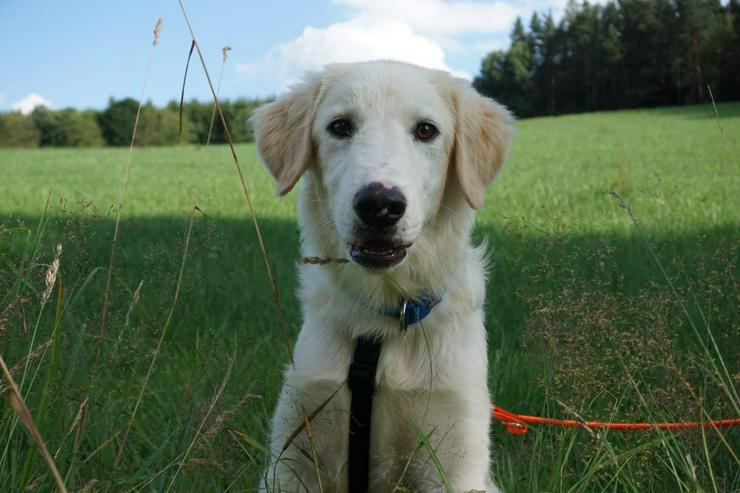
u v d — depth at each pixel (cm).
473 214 93
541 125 1197
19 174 630
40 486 67
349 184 79
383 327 84
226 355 97
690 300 114
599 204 321
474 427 84
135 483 72
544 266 113
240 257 178
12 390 52
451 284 86
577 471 88
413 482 85
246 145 1015
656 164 544
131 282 114
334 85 89
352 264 84
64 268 88
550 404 103
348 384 84
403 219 78
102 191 458
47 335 82
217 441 80
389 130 84
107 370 81
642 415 89
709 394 92
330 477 81
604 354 90
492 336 128
